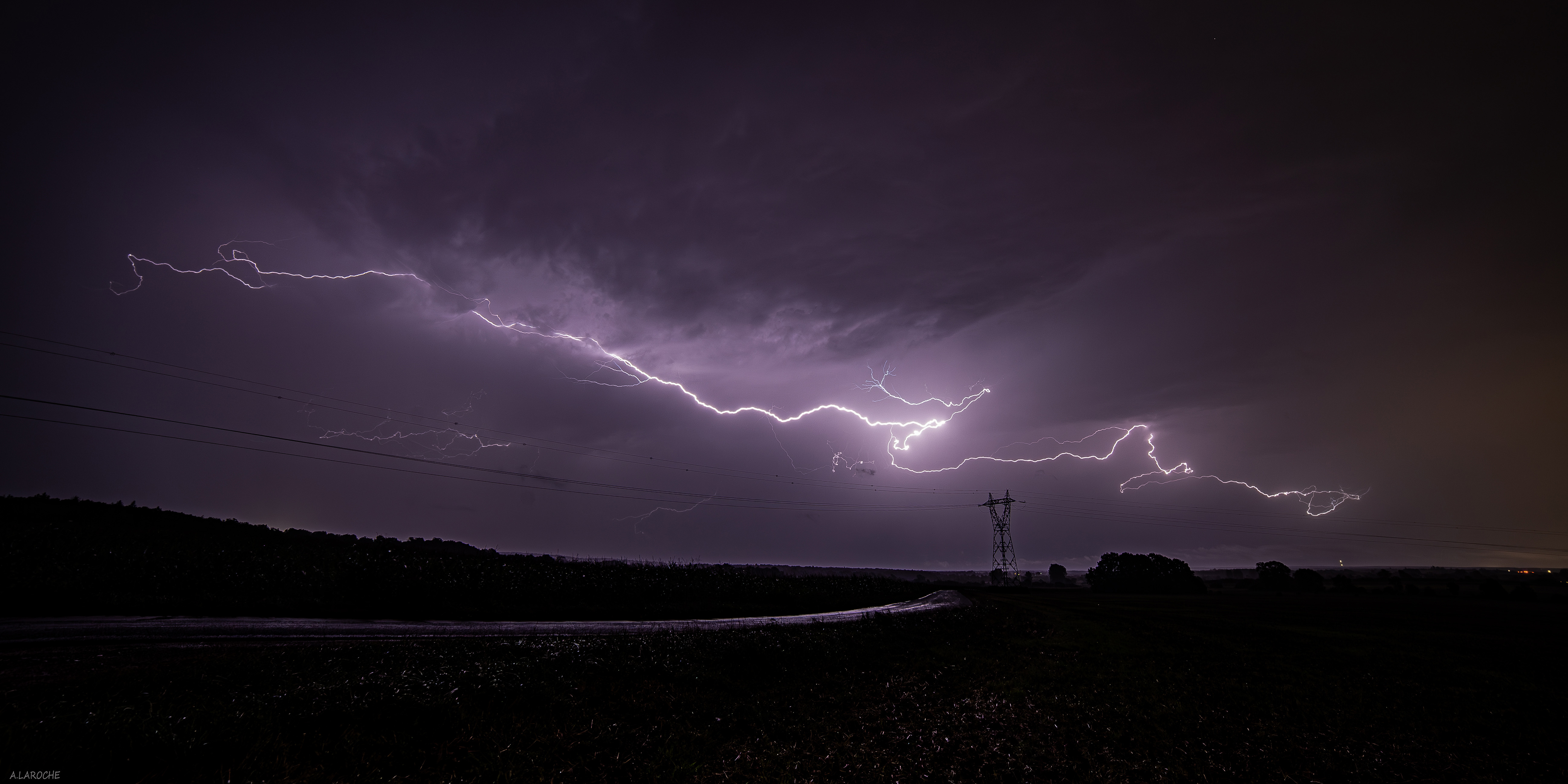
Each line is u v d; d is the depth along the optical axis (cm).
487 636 1894
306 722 927
